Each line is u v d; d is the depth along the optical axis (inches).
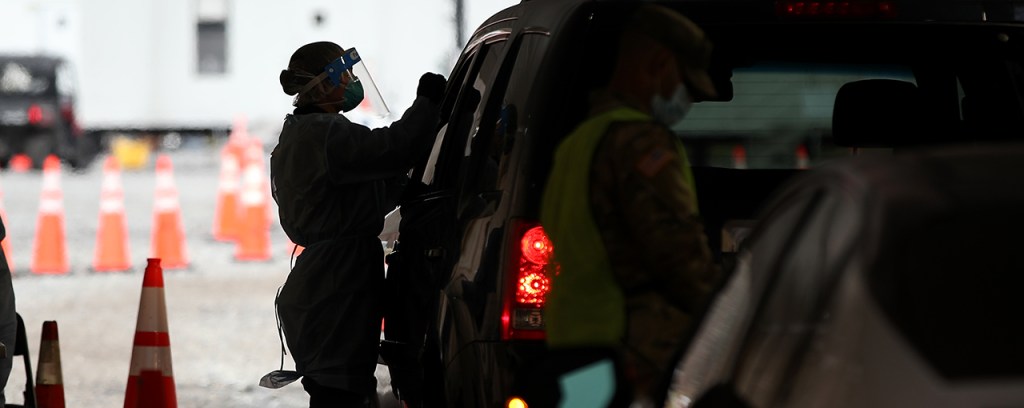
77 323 1123.9
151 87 2851.9
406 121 579.8
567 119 429.4
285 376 594.2
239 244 1566.2
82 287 1332.4
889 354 227.5
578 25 434.0
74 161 3070.9
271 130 2847.0
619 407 299.6
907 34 479.2
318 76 601.0
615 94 376.8
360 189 591.5
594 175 369.7
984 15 461.7
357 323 592.4
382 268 601.0
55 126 3031.5
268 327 1103.6
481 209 454.9
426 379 490.0
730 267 302.5
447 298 468.1
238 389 869.2
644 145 364.8
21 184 2645.2
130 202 2277.3
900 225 237.1
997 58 501.0
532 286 423.8
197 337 1058.7
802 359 243.9
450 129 545.3
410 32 2662.4
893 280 232.5
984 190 241.6
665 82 374.6
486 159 468.1
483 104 492.7
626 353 367.9
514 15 514.0
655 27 370.9
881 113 510.3
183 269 1469.0
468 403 443.5
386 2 2662.4
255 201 1562.5
